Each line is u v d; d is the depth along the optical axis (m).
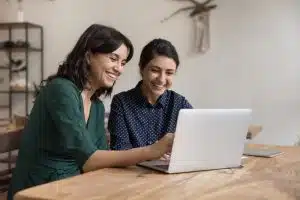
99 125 1.58
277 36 3.74
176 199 0.86
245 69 3.84
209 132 1.20
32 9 4.54
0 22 4.61
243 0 3.81
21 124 2.66
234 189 0.96
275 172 1.21
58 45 4.47
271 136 3.79
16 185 1.39
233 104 3.88
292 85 3.71
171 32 4.05
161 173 1.16
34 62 4.53
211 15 3.91
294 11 3.68
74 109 1.29
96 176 1.10
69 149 1.26
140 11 4.16
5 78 4.61
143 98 1.78
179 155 1.16
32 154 1.39
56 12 4.46
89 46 1.42
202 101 3.97
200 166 1.21
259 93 3.81
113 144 1.68
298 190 0.96
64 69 1.44
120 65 1.47
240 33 3.83
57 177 1.35
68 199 0.83
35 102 1.43
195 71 3.98
